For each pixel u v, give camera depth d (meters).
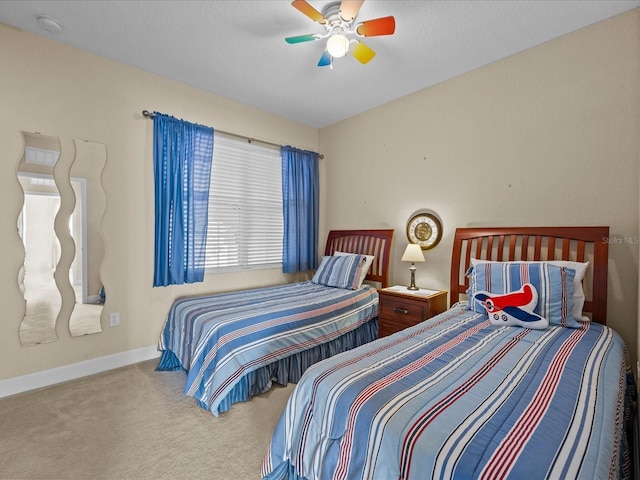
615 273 2.20
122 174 2.80
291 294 3.18
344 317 2.96
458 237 2.90
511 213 2.68
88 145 2.62
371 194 3.81
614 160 2.21
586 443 0.90
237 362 2.17
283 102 3.60
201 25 2.29
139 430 1.92
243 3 2.07
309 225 4.22
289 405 1.42
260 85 3.19
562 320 1.97
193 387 2.21
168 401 2.26
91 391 2.38
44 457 1.68
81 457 1.68
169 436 1.87
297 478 1.38
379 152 3.71
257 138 3.77
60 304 2.52
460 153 3.00
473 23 2.25
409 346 1.64
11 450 1.73
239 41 2.48
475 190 2.90
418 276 3.34
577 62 2.35
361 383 1.26
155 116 2.92
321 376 1.36
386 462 1.00
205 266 3.39
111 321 2.76
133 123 2.85
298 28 2.32
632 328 2.13
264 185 3.90
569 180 2.39
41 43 2.41
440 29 2.31
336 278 3.55
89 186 2.64
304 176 4.16
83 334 2.62
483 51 2.60
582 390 1.18
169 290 3.09
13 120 2.31
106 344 2.74
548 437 0.92
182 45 2.53
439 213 3.17
